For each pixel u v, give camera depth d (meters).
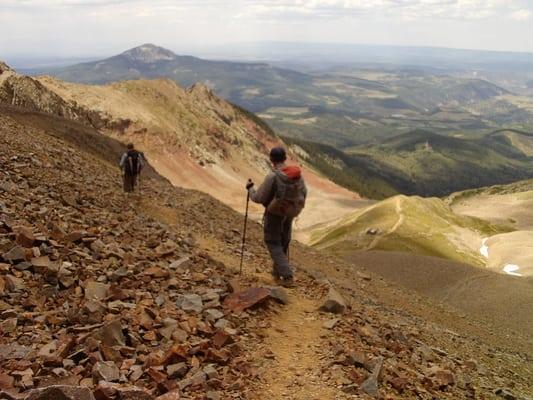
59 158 24.31
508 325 63.31
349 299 14.90
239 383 6.69
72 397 4.95
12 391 5.28
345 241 165.75
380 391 7.34
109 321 7.63
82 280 9.19
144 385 6.21
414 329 14.35
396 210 187.00
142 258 11.52
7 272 8.43
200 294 10.18
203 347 7.63
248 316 9.57
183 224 20.27
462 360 11.91
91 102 195.88
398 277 90.06
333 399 6.80
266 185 11.84
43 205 13.04
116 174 31.56
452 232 178.88
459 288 83.62
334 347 8.56
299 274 15.03
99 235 11.89
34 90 134.00
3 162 16.58
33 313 7.46
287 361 7.95
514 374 13.53
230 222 27.34
